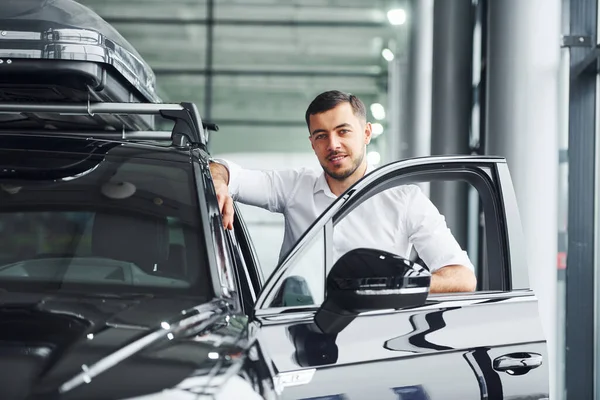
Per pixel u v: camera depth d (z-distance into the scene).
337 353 2.33
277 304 2.50
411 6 12.09
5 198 2.35
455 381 2.51
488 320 2.65
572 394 7.26
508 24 6.68
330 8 20.62
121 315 1.88
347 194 2.56
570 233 7.26
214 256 2.24
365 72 20.75
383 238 3.32
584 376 7.23
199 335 1.87
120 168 2.48
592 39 7.16
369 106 20.59
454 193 9.38
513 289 2.79
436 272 3.09
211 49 20.95
